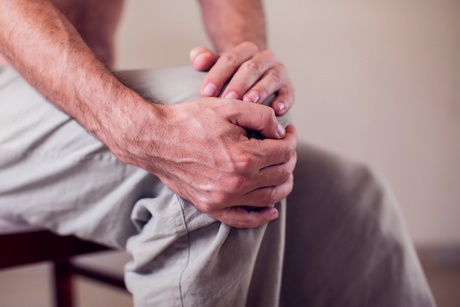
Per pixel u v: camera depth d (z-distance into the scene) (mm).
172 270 575
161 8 1562
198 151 526
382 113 1822
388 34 1789
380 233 713
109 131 564
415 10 1799
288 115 618
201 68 628
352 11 1742
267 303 611
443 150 1884
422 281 709
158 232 564
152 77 626
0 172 675
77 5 921
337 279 707
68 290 1192
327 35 1730
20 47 621
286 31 1694
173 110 546
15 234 697
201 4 1036
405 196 1885
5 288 1508
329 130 1777
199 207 544
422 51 1827
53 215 672
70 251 746
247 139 532
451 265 1812
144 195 604
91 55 609
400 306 689
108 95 563
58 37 613
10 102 686
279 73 632
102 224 641
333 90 1762
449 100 1862
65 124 632
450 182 1899
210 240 561
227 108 537
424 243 1896
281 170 553
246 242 561
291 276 717
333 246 712
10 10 640
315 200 724
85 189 635
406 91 1833
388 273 700
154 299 583
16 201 681
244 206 563
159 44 1577
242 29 954
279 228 597
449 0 1824
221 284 566
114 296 1485
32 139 647
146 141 541
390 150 1848
